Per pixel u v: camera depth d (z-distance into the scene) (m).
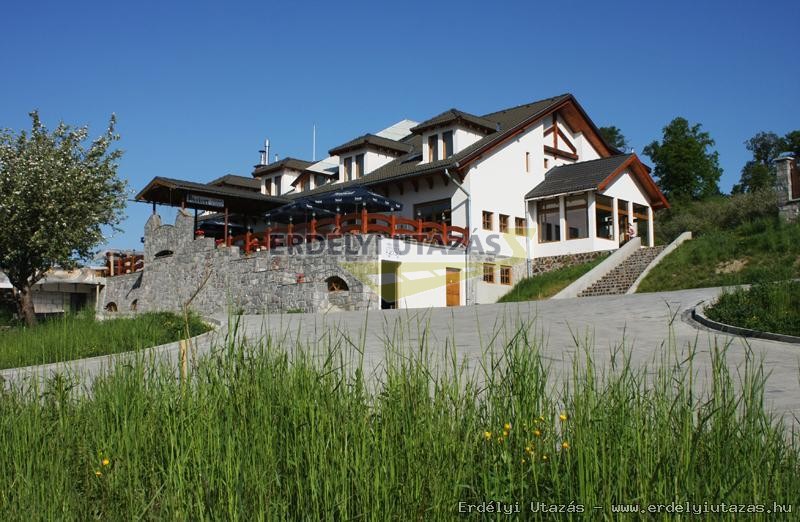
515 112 33.00
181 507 4.09
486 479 3.97
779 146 59.41
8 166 24.72
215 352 5.38
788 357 9.98
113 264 34.31
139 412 5.12
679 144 47.00
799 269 20.08
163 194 29.62
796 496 3.61
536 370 4.48
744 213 30.72
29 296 24.95
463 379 7.93
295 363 5.05
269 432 4.42
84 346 12.98
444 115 29.45
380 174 31.14
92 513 4.42
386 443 4.20
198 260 27.75
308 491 4.08
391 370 4.87
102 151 26.66
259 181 39.91
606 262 25.61
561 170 31.50
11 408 5.70
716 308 13.80
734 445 3.85
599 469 3.83
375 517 3.78
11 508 4.38
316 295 22.80
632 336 12.33
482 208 28.00
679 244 25.91
